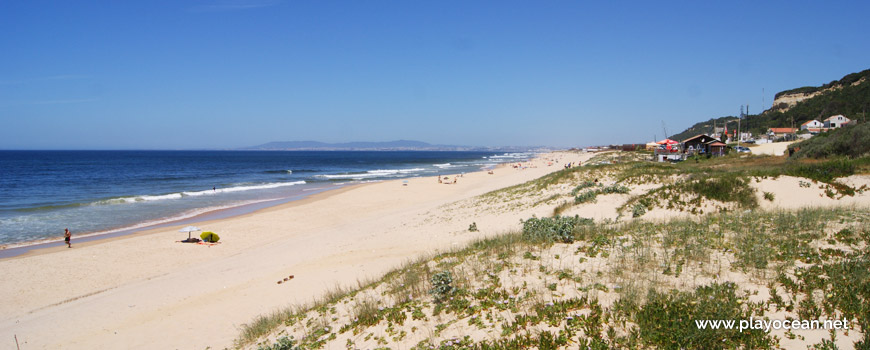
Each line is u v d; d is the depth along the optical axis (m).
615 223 12.81
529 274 7.24
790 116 90.44
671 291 5.77
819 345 4.26
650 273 6.61
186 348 8.37
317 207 31.41
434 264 9.47
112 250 18.84
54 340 9.75
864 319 4.58
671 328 4.70
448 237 16.11
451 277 7.40
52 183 52.34
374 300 7.75
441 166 102.75
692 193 15.20
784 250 7.09
